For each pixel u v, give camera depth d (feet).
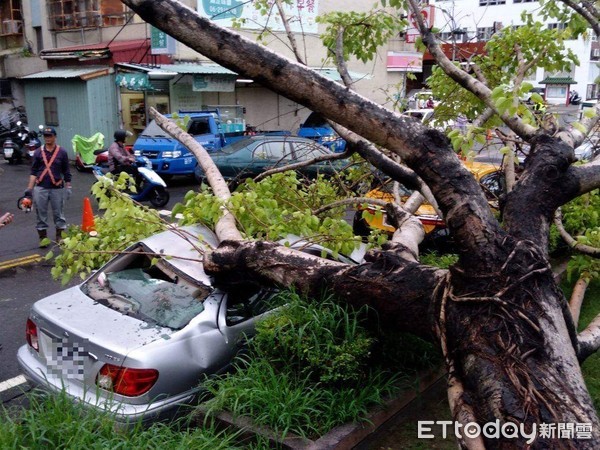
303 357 13.46
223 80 62.59
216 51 10.32
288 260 14.37
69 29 70.90
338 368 13.04
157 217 17.80
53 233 35.35
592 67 99.71
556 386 9.56
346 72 18.43
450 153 11.30
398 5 19.51
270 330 13.65
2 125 69.26
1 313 23.04
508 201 12.41
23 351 15.31
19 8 78.18
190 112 55.11
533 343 10.02
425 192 14.58
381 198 23.68
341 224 16.21
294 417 12.58
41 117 67.15
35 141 60.44
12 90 79.87
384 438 13.97
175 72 57.26
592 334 13.47
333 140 29.04
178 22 10.13
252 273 14.70
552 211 12.30
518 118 13.61
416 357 15.02
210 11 57.16
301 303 14.05
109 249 18.51
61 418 11.69
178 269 15.88
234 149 44.39
